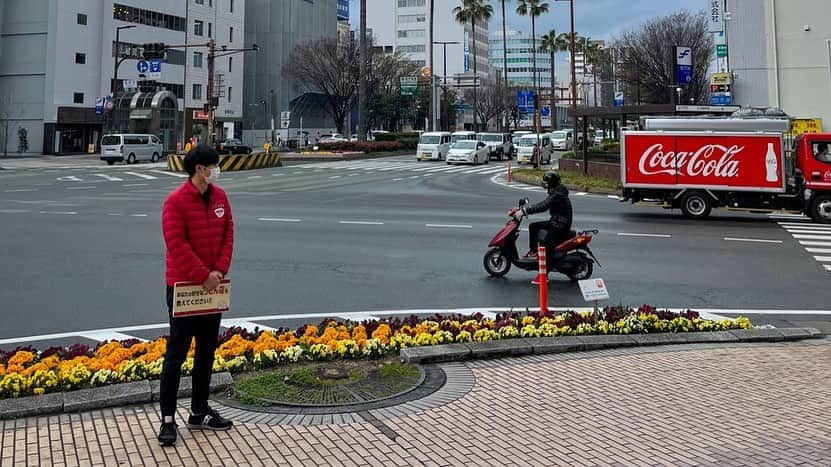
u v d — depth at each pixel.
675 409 5.04
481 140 57.66
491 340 6.65
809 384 5.65
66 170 39.78
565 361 6.29
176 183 30.34
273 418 4.75
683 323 7.39
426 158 53.03
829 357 6.50
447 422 4.71
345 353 6.15
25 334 7.08
